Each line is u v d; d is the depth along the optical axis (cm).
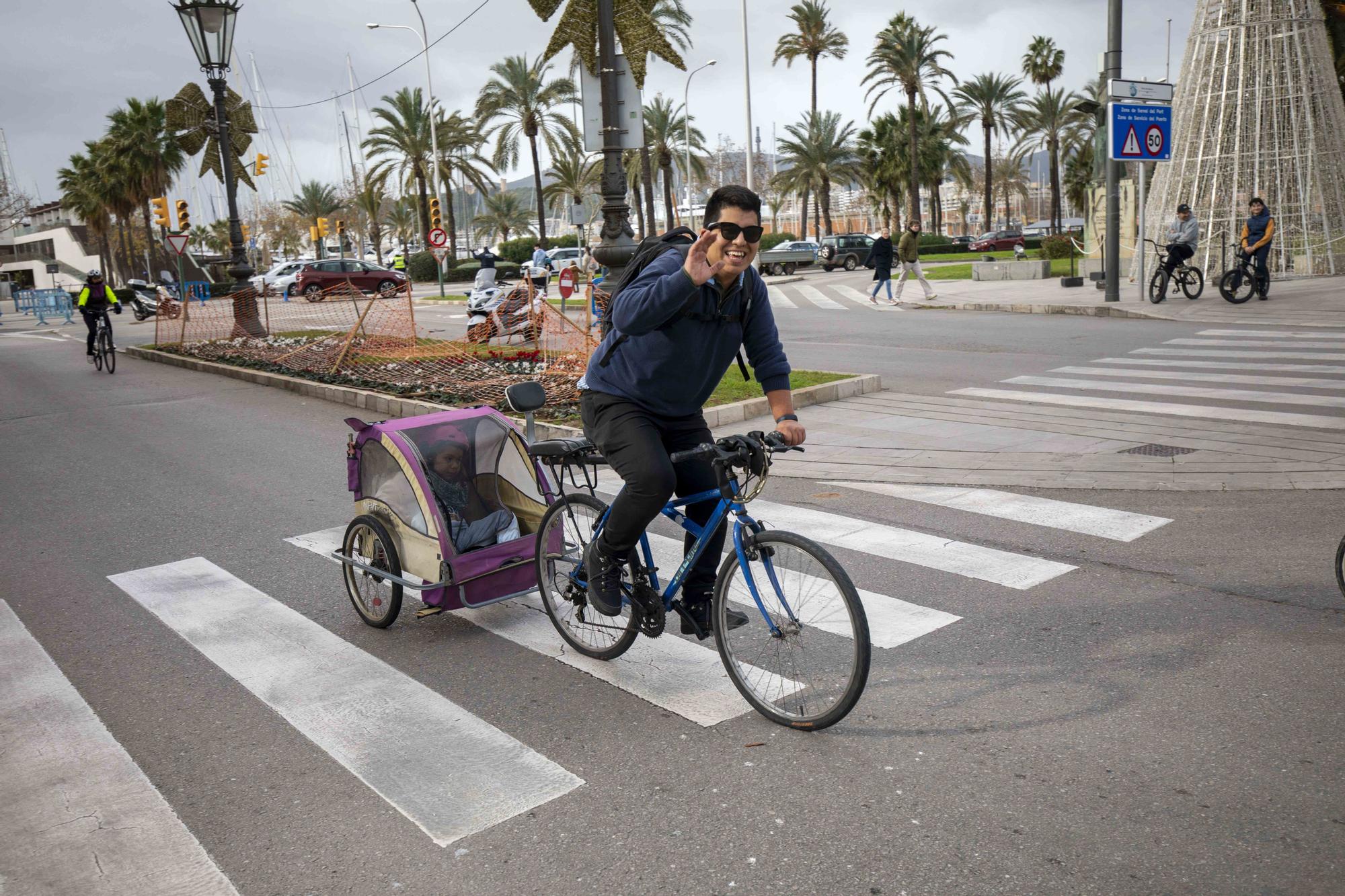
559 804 311
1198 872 260
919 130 6094
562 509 436
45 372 1700
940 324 1703
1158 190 2245
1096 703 356
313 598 521
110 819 315
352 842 296
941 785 309
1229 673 372
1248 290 1867
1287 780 299
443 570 441
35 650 463
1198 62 2138
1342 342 1194
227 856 292
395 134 5328
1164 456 705
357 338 1491
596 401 371
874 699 371
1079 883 258
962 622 439
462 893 269
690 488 378
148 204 6303
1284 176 2089
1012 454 741
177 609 512
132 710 394
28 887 280
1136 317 1634
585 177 6028
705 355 349
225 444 966
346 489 760
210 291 4484
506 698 392
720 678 402
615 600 397
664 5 4241
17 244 9488
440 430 473
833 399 1014
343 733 367
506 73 5066
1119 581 477
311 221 8056
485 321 1639
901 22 5400
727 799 309
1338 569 426
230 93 1995
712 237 304
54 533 673
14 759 358
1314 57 2075
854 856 275
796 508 634
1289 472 645
